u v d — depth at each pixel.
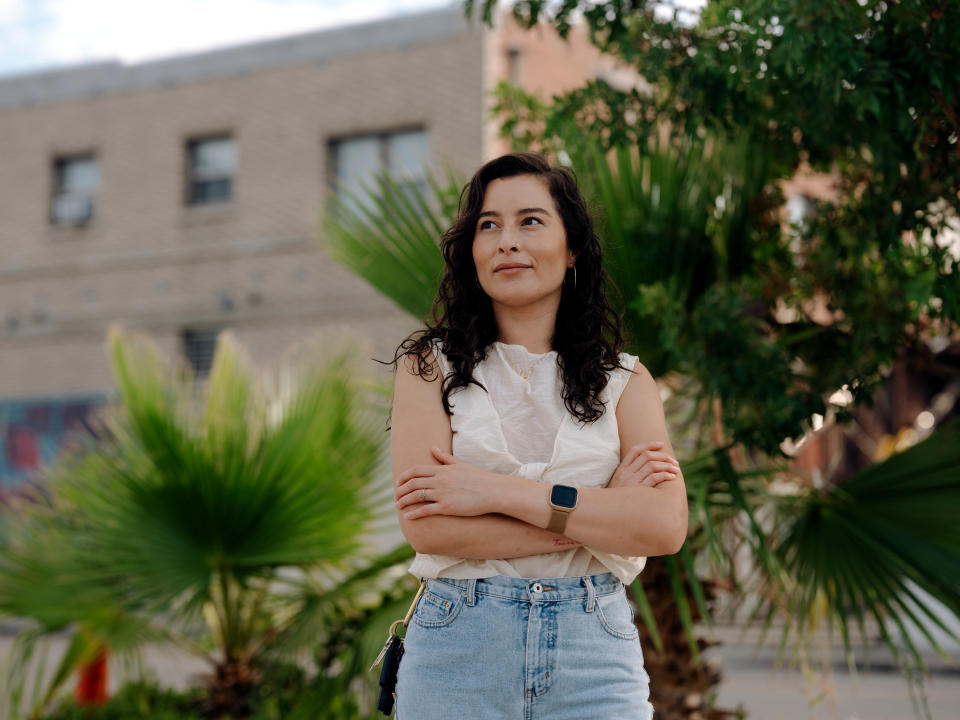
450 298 2.00
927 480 3.19
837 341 3.71
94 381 14.91
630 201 3.58
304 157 13.99
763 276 3.69
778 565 3.03
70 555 4.19
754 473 3.27
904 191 3.31
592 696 1.77
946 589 3.01
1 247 15.47
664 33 3.20
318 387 4.43
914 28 2.78
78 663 4.57
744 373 3.28
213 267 14.41
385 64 13.62
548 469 1.85
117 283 14.91
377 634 3.50
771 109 3.24
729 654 9.59
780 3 2.64
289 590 4.56
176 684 7.12
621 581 1.86
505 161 1.97
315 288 13.85
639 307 3.28
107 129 15.11
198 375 14.39
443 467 1.78
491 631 1.77
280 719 4.26
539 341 1.96
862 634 3.16
